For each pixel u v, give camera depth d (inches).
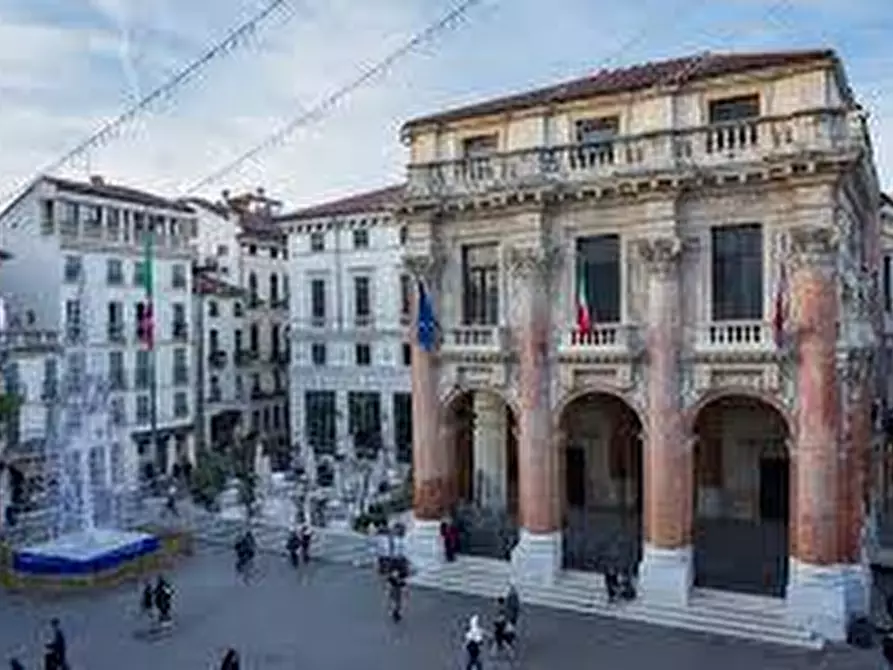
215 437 2918.3
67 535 1774.1
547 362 1469.0
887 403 2143.2
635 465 1664.6
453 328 1560.0
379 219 2593.5
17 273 2428.6
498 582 1478.8
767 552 1460.4
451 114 1557.6
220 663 1185.4
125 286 2568.9
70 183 2466.8
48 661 1133.1
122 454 2504.9
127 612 1428.4
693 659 1184.2
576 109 1455.5
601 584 1416.1
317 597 1487.5
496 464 1706.4
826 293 1272.1
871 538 1557.6
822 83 1274.6
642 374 1392.7
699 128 1336.1
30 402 2231.8
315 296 2721.5
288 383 3095.5
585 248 1448.1
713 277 1353.3
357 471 2247.8
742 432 1567.4
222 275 3083.2
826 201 1254.3
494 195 1473.9
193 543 1828.2
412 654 1224.8
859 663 1159.0
